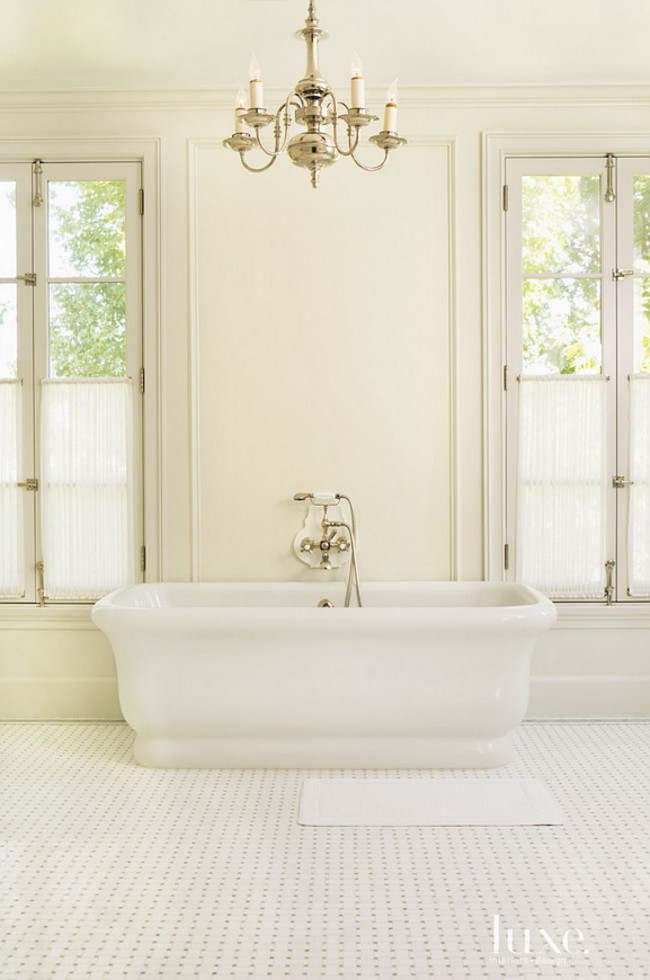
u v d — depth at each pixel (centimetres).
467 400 394
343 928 220
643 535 392
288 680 325
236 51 357
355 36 346
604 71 376
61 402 390
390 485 396
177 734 333
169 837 274
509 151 389
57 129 390
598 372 394
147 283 390
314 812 291
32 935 218
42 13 329
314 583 388
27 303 392
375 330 393
